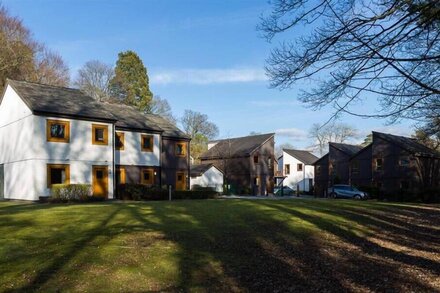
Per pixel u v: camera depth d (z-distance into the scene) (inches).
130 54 2608.3
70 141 1151.0
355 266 394.3
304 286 325.7
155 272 344.2
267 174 2347.4
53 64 2020.2
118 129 1352.1
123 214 642.2
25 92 1154.0
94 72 2459.4
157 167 1440.7
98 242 431.8
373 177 2047.2
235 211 719.7
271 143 2385.6
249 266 378.3
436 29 299.4
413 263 411.8
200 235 492.4
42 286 302.8
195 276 340.5
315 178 2482.8
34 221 555.5
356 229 611.2
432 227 665.0
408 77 302.4
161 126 1608.0
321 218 681.0
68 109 1157.7
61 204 905.5
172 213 669.3
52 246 410.0
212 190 1409.9
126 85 2554.1
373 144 2062.0
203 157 2485.2
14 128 1180.5
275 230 559.5
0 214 631.8
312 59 311.6
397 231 617.0
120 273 336.2
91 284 310.2
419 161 1937.7
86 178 1176.8
